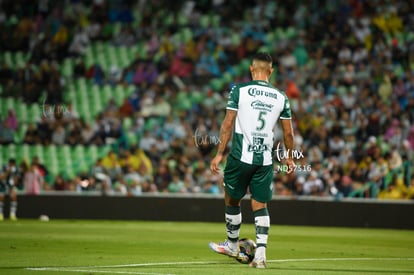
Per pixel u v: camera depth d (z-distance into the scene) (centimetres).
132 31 9456
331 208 6028
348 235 5009
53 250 3391
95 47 9388
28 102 8538
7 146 7706
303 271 2591
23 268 2589
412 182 6147
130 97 8312
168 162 7081
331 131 7100
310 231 5425
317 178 6356
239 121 2577
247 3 9519
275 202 6166
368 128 7100
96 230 5038
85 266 2677
